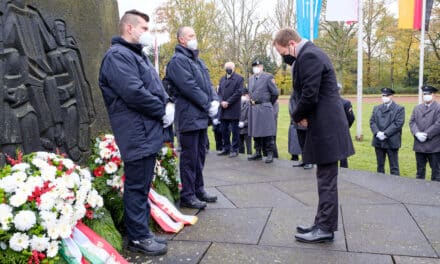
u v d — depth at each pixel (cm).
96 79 392
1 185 245
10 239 233
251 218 401
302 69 312
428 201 458
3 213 234
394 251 318
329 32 3331
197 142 428
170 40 2780
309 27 1006
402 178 584
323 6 2983
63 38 339
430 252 316
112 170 343
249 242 338
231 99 767
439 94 3198
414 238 345
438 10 2969
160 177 409
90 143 378
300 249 323
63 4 341
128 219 317
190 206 430
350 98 3253
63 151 336
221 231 365
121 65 291
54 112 323
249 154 820
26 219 236
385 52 3734
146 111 297
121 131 300
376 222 386
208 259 306
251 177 602
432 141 631
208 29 2981
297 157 768
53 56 324
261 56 3594
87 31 377
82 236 278
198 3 2884
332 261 301
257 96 711
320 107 317
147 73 310
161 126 314
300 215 409
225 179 589
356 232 359
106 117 410
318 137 318
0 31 268
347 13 1080
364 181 564
